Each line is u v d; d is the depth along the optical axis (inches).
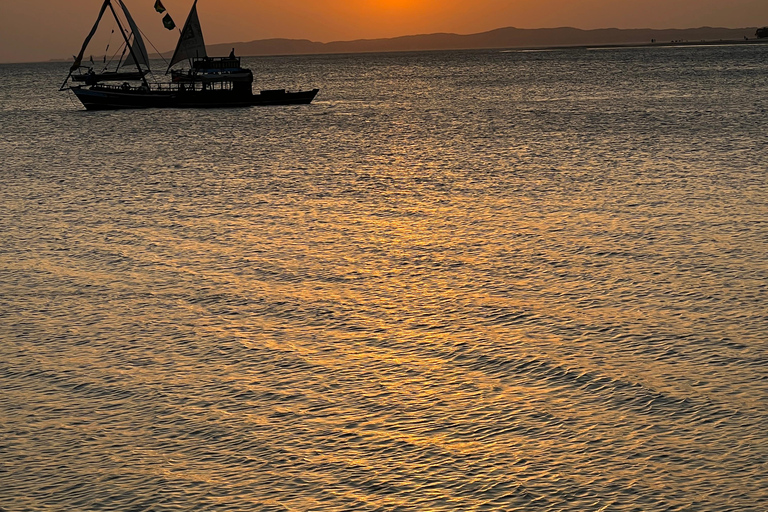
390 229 1354.6
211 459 610.2
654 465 582.9
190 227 1402.6
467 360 781.3
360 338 850.1
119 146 2780.5
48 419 678.5
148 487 575.5
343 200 1636.3
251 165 2223.2
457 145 2600.9
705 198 1524.4
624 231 1282.0
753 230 1266.0
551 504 543.2
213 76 4259.4
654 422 643.5
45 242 1310.3
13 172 2176.4
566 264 1106.1
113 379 756.6
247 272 1111.0
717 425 634.2
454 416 666.2
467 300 966.4
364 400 700.7
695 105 3799.2
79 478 589.6
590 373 738.2
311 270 1114.7
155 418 676.1
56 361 804.0
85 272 1126.4
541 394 701.3
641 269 1069.8
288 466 598.2
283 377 752.3
